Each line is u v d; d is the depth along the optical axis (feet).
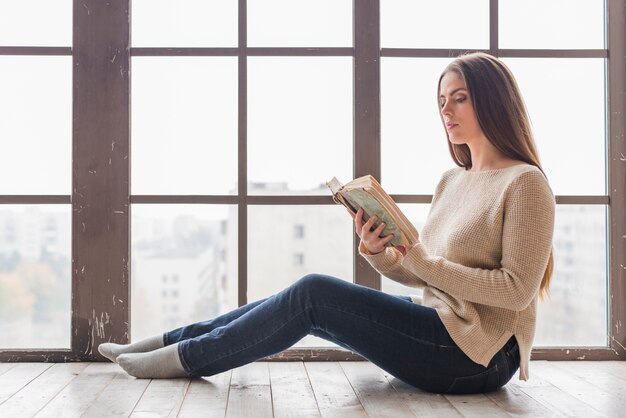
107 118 7.30
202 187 7.70
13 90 7.53
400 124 7.57
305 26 7.59
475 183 5.73
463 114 5.69
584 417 4.99
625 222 7.43
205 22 7.58
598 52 7.48
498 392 5.79
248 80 7.56
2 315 7.73
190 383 6.05
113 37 7.32
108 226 7.29
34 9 7.46
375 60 7.39
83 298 7.27
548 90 7.63
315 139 7.64
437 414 5.06
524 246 5.06
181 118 7.63
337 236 7.82
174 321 9.66
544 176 5.28
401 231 5.23
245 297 7.42
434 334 5.34
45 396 5.63
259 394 5.69
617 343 7.39
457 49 7.47
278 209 7.75
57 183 7.58
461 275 5.16
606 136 7.54
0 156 7.55
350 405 5.34
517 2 7.58
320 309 5.40
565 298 7.76
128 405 5.30
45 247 7.77
